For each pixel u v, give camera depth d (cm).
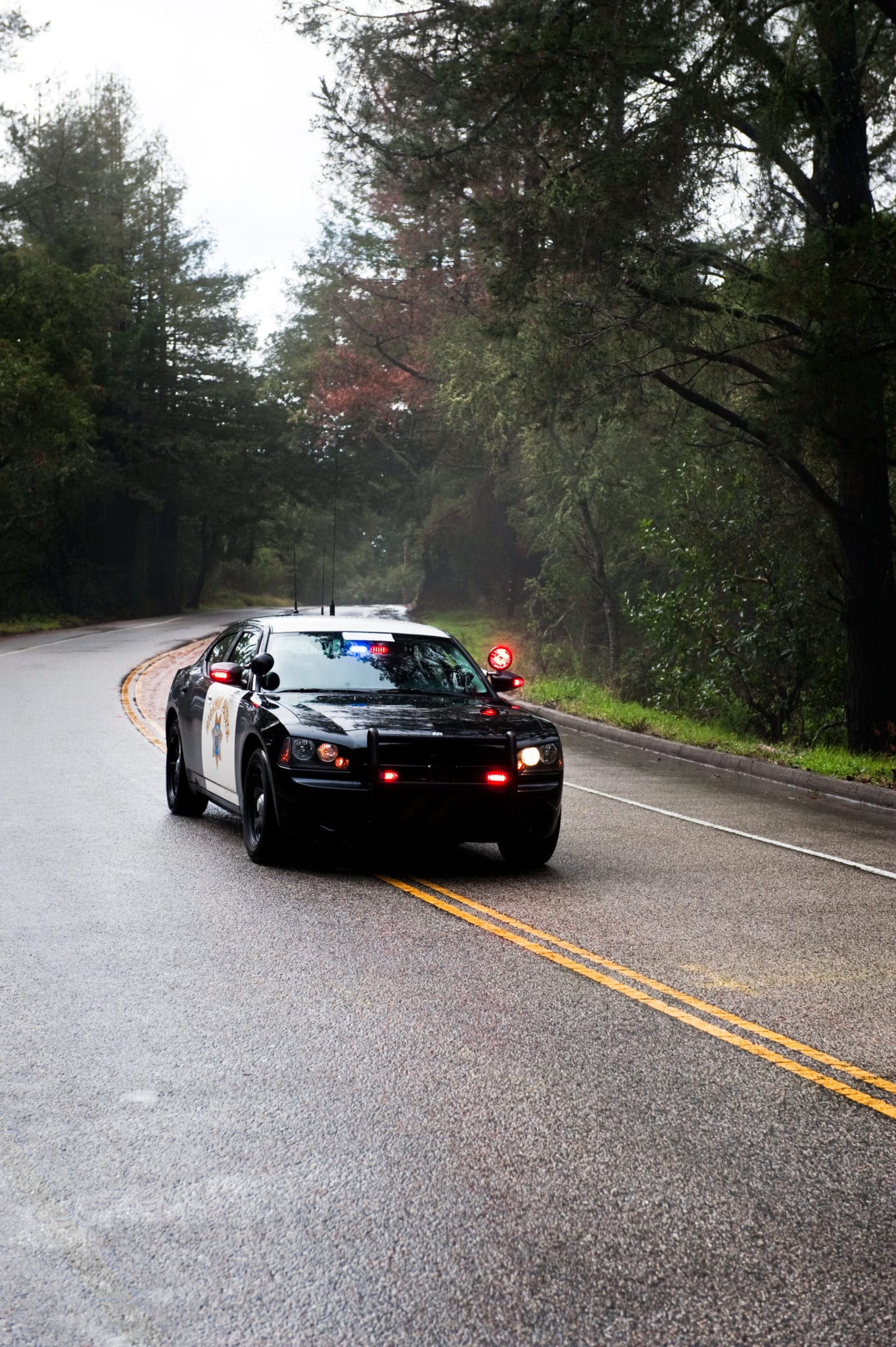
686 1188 437
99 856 1002
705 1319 355
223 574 11762
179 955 723
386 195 4053
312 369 6794
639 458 3344
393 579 13250
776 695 2606
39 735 1803
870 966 742
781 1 1650
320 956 730
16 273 4431
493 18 1742
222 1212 412
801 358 1794
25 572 6631
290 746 945
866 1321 355
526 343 2142
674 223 1792
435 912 848
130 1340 339
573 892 933
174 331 7469
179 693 1241
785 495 2333
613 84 1672
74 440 4869
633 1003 655
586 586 4128
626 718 2428
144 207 7088
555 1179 442
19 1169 441
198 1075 534
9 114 4944
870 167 2042
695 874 1023
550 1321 353
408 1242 395
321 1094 516
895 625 2083
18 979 668
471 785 941
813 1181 445
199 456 7306
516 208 1864
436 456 7056
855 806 1535
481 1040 589
